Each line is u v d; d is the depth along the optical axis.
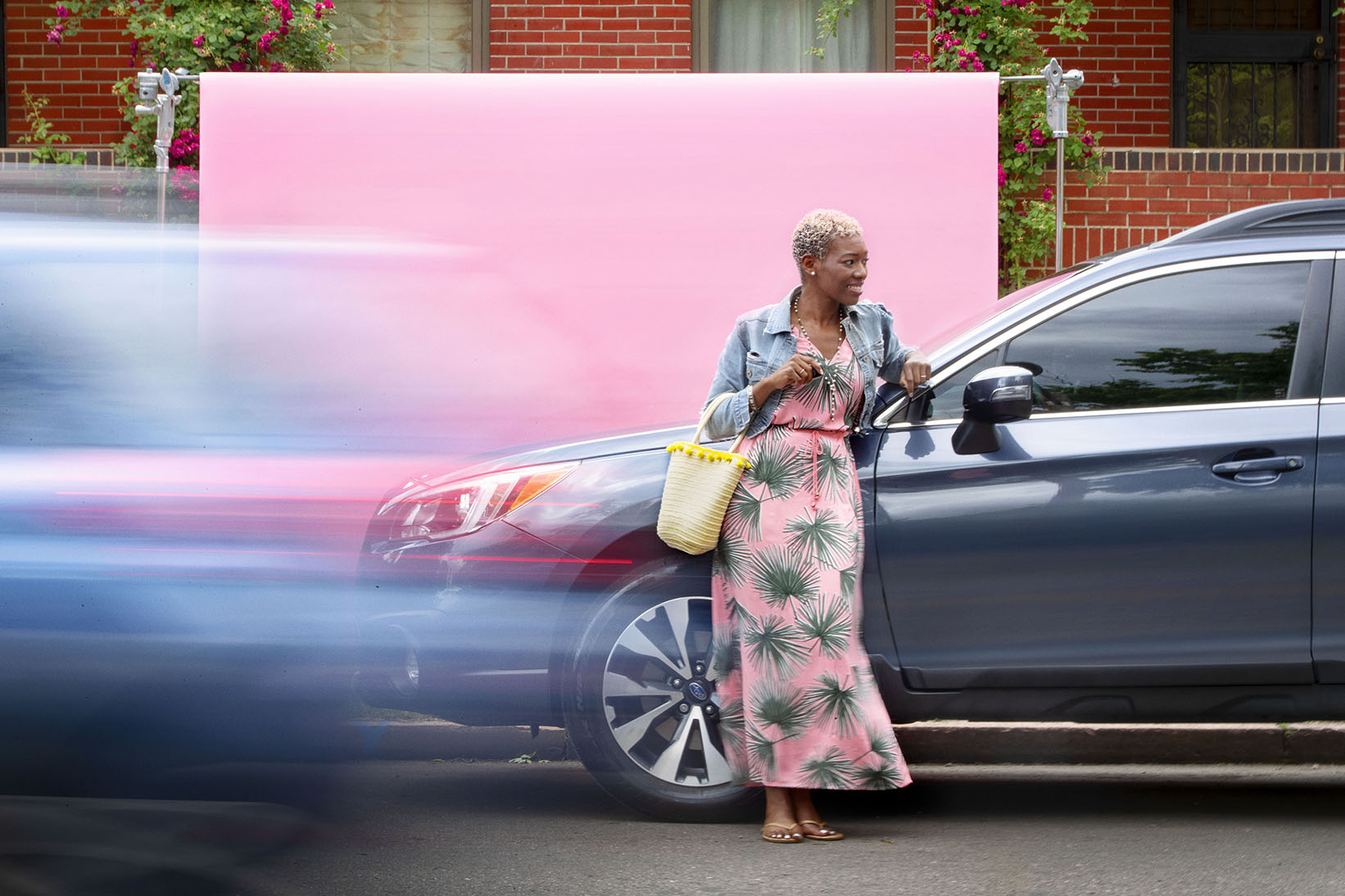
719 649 4.44
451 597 4.28
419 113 7.34
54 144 9.78
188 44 9.06
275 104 7.36
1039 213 8.80
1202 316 4.57
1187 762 5.62
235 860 3.04
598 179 7.32
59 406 3.48
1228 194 9.04
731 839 4.45
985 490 4.43
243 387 3.81
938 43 9.27
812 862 4.23
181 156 9.10
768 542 4.34
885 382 4.69
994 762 5.63
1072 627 4.41
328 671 3.10
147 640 2.98
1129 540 4.39
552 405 5.73
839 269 4.33
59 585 2.97
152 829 3.00
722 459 4.29
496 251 7.30
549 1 9.92
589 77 7.32
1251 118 10.70
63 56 9.90
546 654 4.39
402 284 4.32
